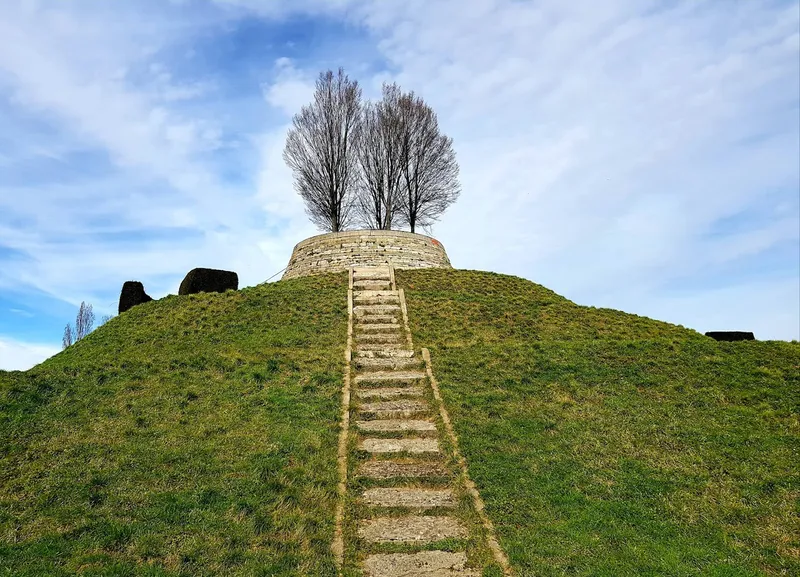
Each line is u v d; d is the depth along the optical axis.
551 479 10.67
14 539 8.36
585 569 7.96
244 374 15.98
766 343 18.25
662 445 12.02
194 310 23.47
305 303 23.95
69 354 20.66
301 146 44.78
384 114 44.97
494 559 8.39
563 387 15.23
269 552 8.27
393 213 46.19
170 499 9.59
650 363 16.55
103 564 7.80
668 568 7.94
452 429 12.98
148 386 14.90
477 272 31.27
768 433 12.30
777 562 8.14
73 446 11.47
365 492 10.47
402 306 23.61
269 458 11.20
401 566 8.29
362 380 15.97
